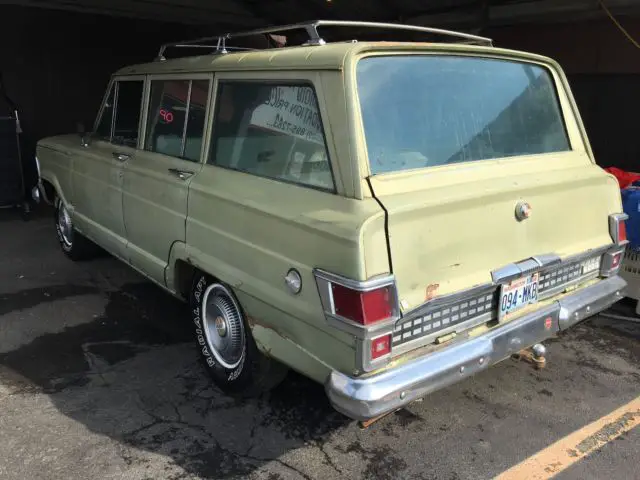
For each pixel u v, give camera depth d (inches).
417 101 106.8
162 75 149.9
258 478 107.0
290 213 100.6
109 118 182.9
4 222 296.4
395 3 316.8
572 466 111.2
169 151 146.4
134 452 113.5
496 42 309.4
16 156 291.1
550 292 118.2
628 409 130.3
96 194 181.2
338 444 117.4
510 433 121.5
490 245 104.4
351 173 94.4
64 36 356.8
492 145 118.7
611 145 273.6
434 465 111.3
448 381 97.2
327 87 99.3
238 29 411.8
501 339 105.7
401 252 91.7
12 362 148.0
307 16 372.5
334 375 92.8
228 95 125.0
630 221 174.1
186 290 145.3
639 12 240.8
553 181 114.3
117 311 181.0
